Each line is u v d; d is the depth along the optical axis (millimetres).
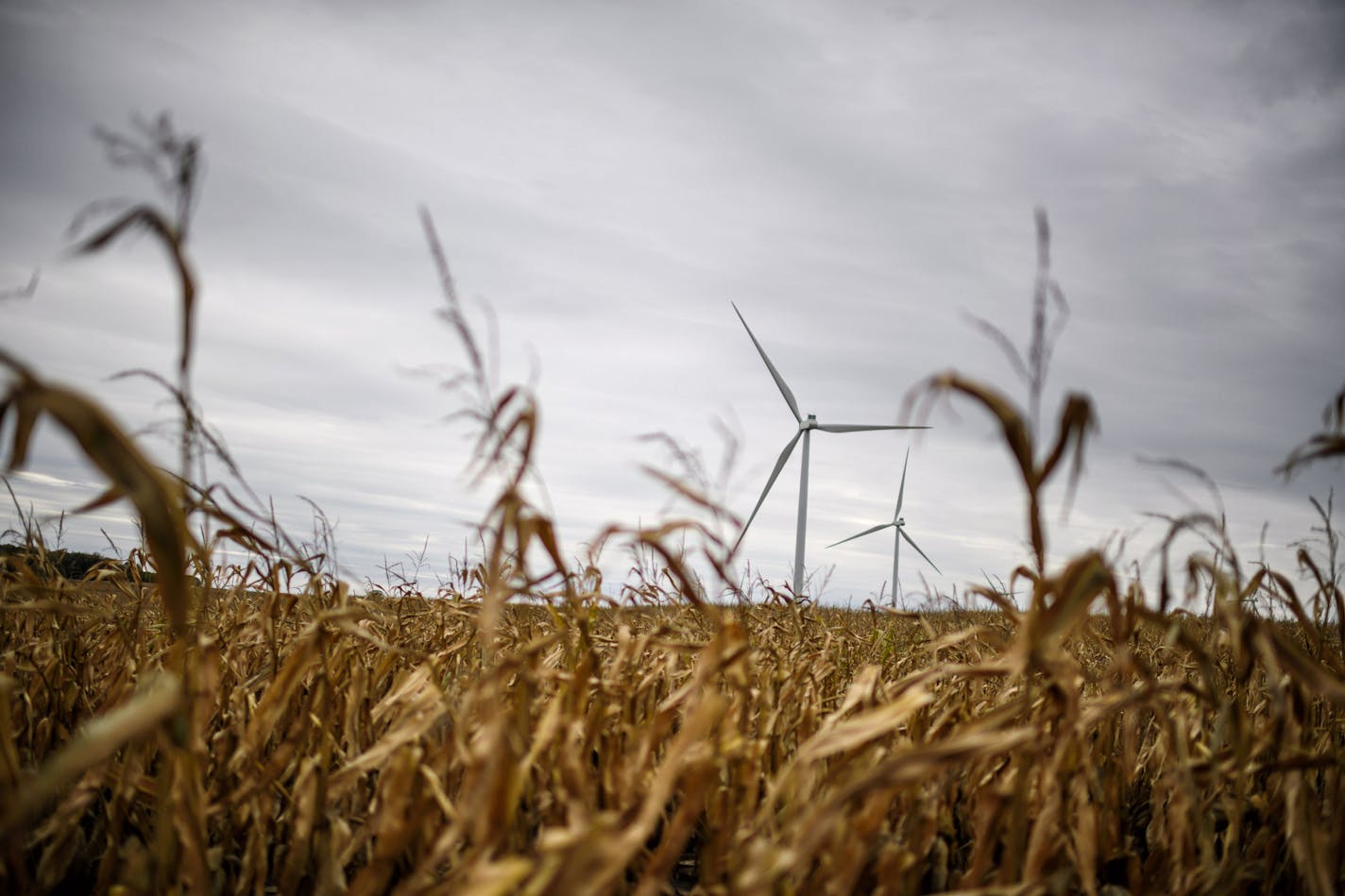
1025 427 2170
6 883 2705
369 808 3695
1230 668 4723
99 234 1819
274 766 3209
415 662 4730
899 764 2184
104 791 3807
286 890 3146
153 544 1654
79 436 1546
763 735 3521
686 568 3078
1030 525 2322
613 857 2066
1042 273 2422
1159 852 3633
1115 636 3096
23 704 4070
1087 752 3234
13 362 1522
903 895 3002
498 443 2836
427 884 2518
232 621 4910
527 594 3189
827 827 2158
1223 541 3127
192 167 2010
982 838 3025
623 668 3803
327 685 3352
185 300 2004
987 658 5133
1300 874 3461
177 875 2883
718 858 3016
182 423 2475
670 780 2262
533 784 3316
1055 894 2760
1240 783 3342
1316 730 4402
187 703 2631
